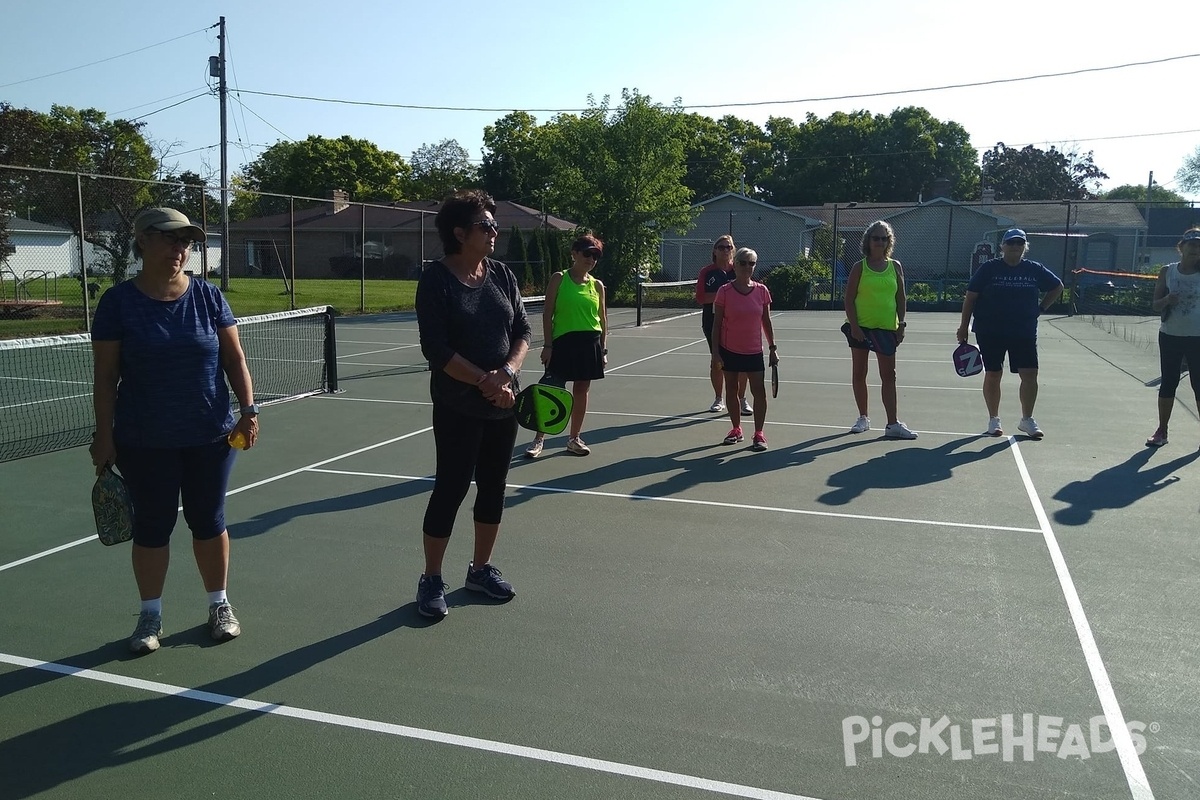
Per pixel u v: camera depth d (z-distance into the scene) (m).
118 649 4.03
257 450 7.96
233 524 5.83
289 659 3.93
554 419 4.67
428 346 4.08
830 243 35.38
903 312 8.49
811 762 3.12
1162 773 3.05
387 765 3.11
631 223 32.72
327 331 11.25
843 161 65.94
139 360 3.76
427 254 49.19
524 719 3.41
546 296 7.63
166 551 3.99
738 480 6.94
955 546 5.39
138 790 2.97
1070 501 6.32
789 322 23.80
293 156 65.44
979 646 4.03
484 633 4.19
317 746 3.24
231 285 38.72
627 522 5.88
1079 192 76.25
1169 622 4.28
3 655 3.98
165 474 3.87
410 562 5.15
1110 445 8.13
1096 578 4.85
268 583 4.82
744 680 3.71
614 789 2.96
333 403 10.51
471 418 4.20
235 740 3.28
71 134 37.22
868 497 6.45
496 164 67.19
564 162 33.69
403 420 9.41
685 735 3.29
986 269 8.38
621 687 3.66
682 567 5.05
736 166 63.53
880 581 4.82
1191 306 7.71
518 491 6.63
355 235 49.84
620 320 24.14
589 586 4.77
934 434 8.70
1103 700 3.54
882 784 2.99
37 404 10.98
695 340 18.69
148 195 23.84
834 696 3.58
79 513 6.12
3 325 19.12
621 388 11.78
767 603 4.53
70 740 3.28
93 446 3.81
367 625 4.29
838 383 12.23
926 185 65.75
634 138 32.56
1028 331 8.29
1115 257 41.44
